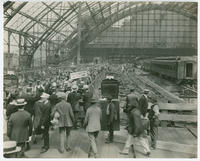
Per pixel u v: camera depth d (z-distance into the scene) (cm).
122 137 883
